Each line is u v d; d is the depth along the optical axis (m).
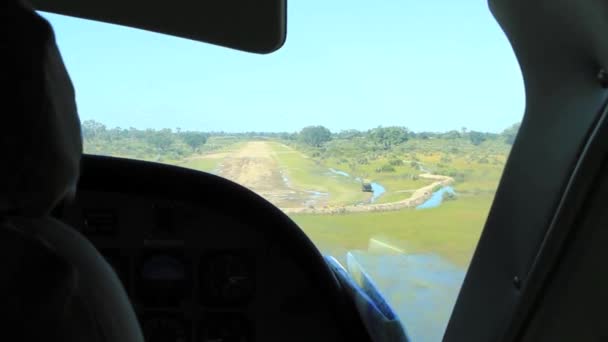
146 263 0.93
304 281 0.92
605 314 0.69
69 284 0.38
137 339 0.45
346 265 0.91
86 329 0.39
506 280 0.80
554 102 0.72
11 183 0.36
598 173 0.64
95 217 0.92
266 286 0.93
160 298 0.94
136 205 0.92
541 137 0.74
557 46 0.69
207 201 0.91
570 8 0.63
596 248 0.67
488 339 0.83
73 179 0.40
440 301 0.88
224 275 0.93
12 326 0.36
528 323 0.76
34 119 0.36
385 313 0.80
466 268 0.87
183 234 0.92
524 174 0.77
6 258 0.37
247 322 0.94
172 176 0.90
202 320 0.94
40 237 0.40
